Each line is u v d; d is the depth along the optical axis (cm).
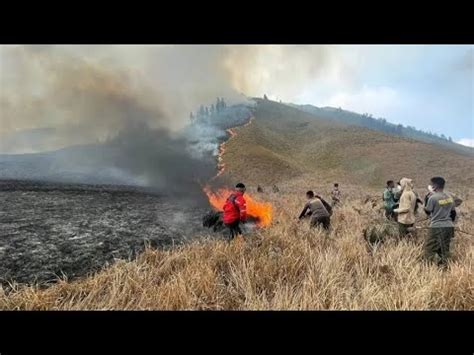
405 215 701
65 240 814
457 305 418
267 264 521
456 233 757
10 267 610
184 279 473
